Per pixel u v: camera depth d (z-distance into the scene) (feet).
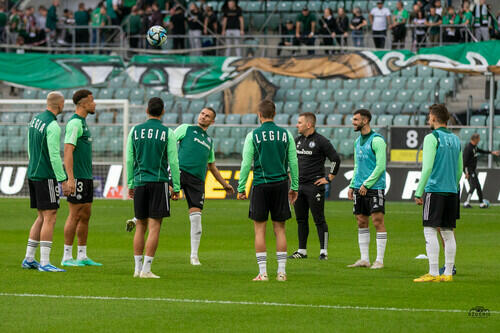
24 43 355.77
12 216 215.92
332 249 153.99
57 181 120.06
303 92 346.33
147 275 112.98
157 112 113.09
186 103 349.82
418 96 335.06
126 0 360.07
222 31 350.64
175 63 318.04
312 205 138.00
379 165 124.57
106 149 299.99
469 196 248.52
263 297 96.48
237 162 301.84
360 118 127.03
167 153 112.27
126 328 79.05
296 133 313.94
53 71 324.19
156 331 77.82
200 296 96.78
